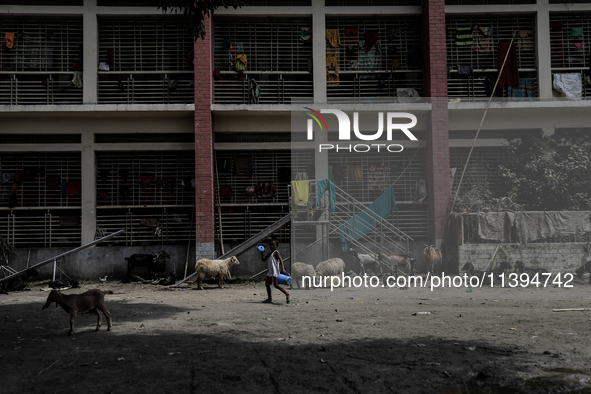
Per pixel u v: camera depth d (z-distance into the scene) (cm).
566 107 1415
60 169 1455
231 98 1492
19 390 366
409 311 768
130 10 1452
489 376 393
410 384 376
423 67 1479
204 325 650
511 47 1486
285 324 650
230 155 1492
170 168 1495
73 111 1388
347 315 730
